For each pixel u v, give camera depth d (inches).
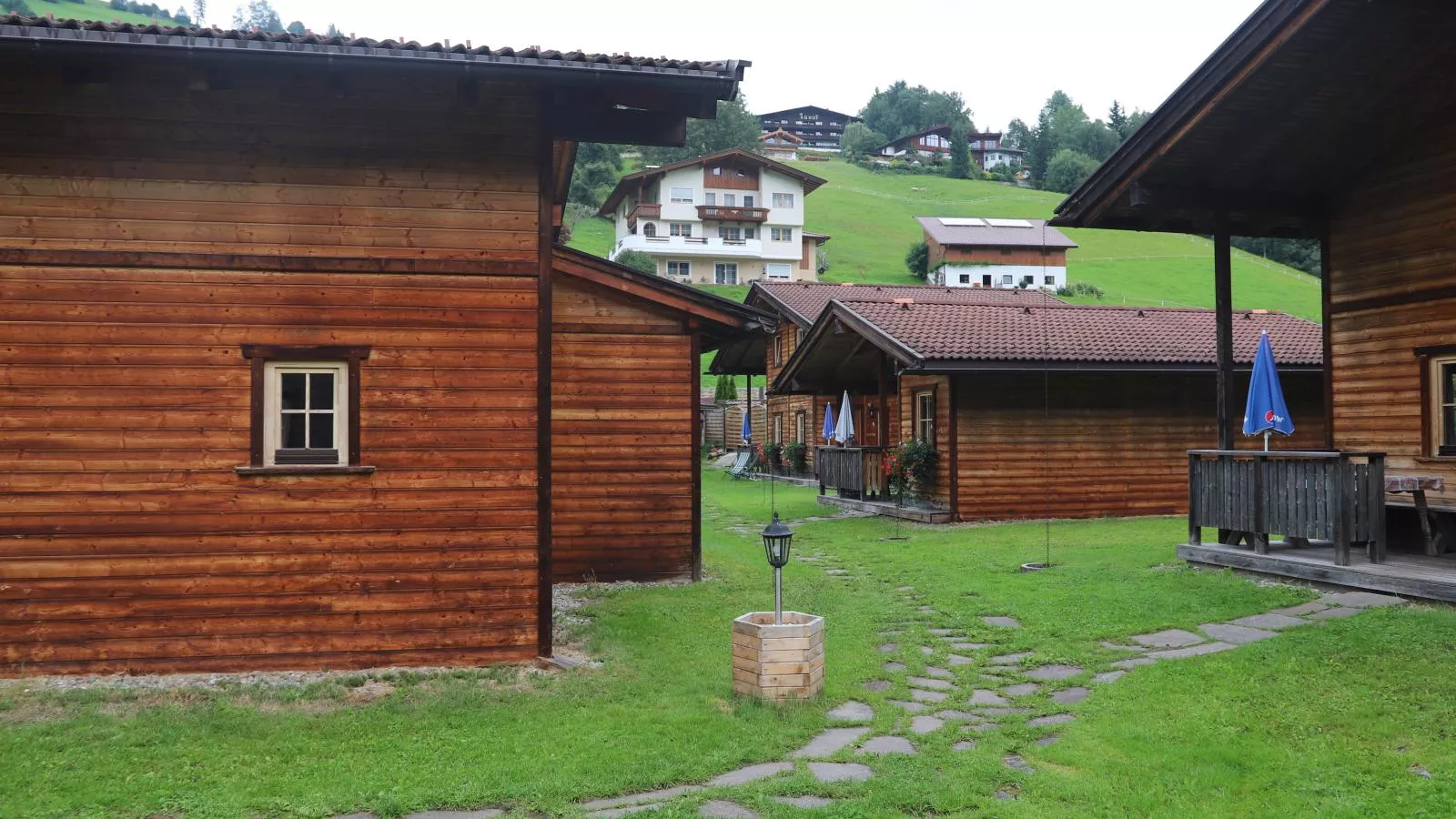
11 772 191.3
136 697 241.3
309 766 197.3
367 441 272.8
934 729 223.5
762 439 1315.2
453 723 224.4
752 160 2539.4
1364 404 418.3
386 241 275.4
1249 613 321.7
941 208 3644.2
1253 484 382.9
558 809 175.2
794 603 372.2
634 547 434.9
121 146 263.1
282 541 267.9
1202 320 780.6
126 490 261.3
